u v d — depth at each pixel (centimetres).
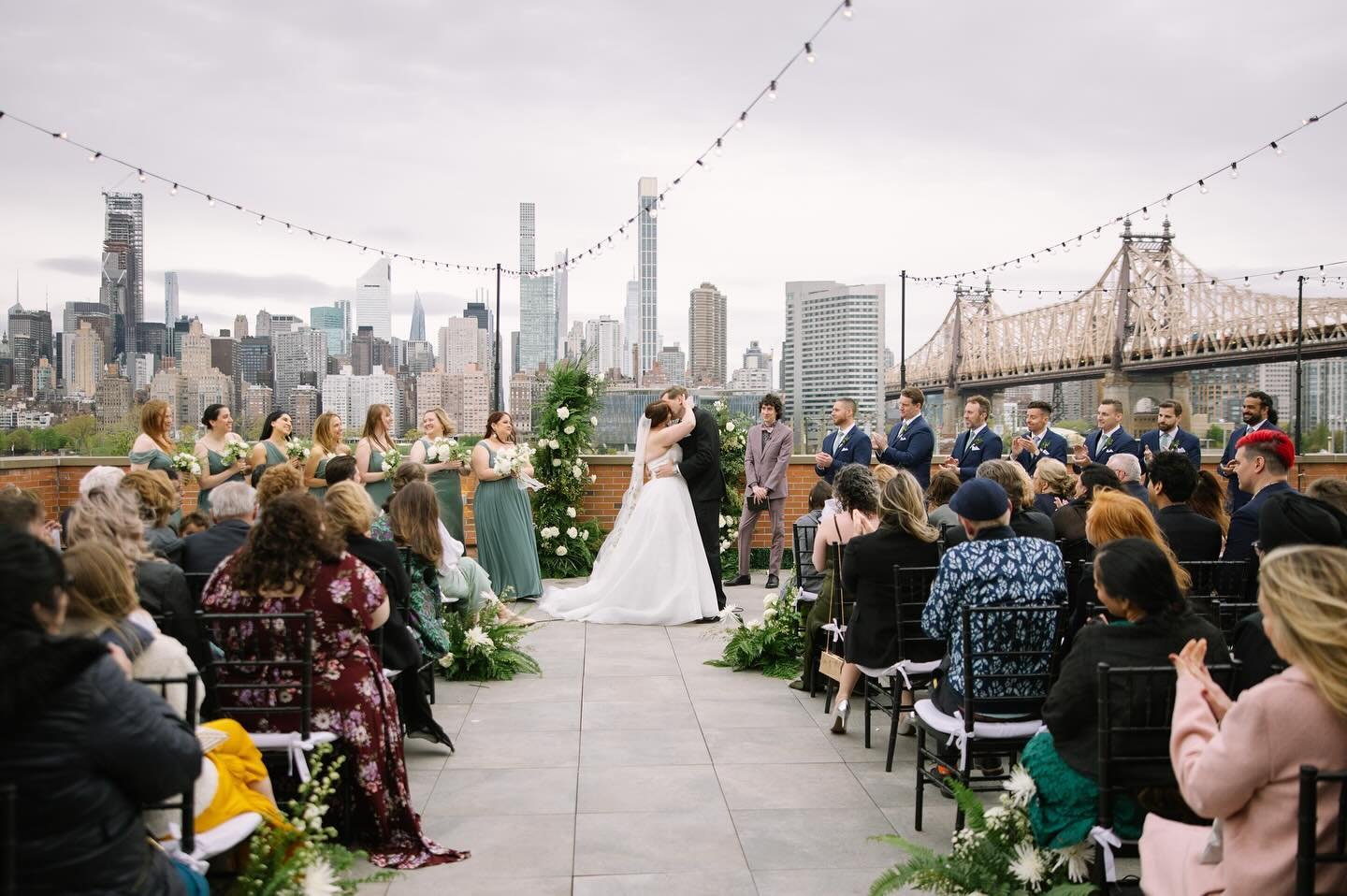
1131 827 287
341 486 461
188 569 441
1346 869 205
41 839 192
